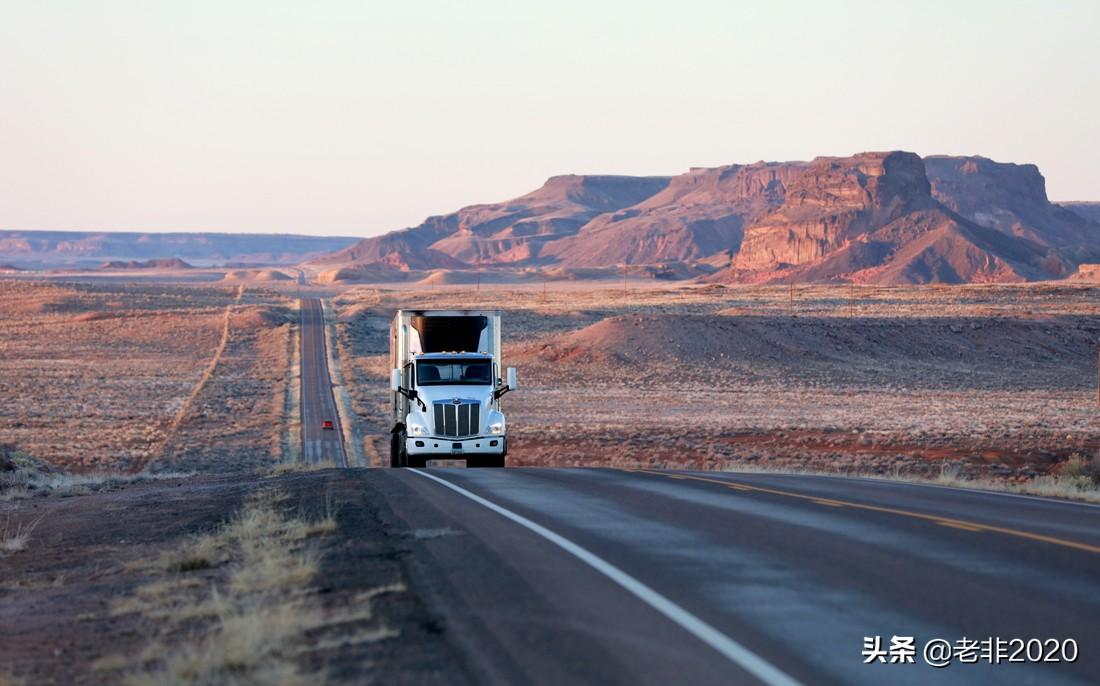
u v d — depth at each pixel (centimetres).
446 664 2973
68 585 4909
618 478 9575
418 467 12319
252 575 4294
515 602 3744
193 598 4050
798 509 6675
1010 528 5747
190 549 5294
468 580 4141
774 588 4012
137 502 9181
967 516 6378
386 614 3572
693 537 5328
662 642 3209
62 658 3300
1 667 3192
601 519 6091
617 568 4406
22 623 3962
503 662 2988
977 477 17775
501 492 7919
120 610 3956
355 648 3162
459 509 6644
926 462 19762
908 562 4597
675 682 2817
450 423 12025
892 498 7688
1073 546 5066
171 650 3256
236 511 7338
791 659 3053
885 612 3644
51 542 6712
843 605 3741
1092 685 2891
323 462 13625
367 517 6303
